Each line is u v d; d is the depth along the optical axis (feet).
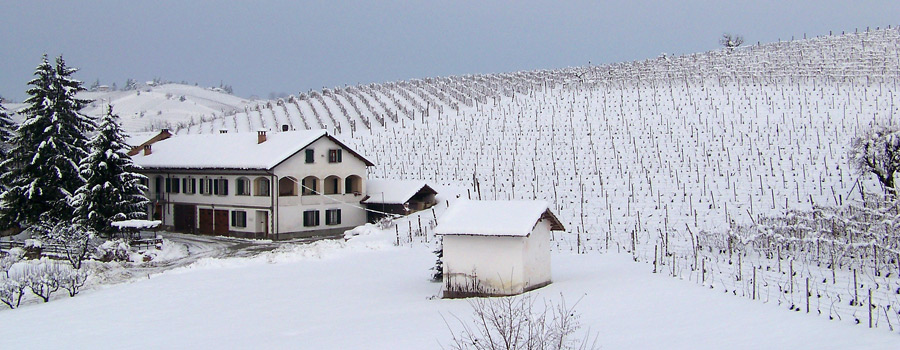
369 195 162.81
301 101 355.56
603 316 60.95
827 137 173.17
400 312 71.00
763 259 89.61
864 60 253.85
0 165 138.21
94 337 65.00
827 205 122.72
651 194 148.36
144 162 170.30
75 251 114.73
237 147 161.79
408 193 157.58
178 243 142.31
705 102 222.07
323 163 155.84
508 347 42.11
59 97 139.95
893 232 81.00
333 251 120.67
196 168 157.99
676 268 86.38
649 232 122.93
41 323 72.43
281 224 148.87
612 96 245.65
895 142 122.21
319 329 64.23
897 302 60.70
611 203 145.38
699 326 54.75
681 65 294.66
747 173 155.84
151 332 66.23
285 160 149.18
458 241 78.48
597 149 188.03
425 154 206.80
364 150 222.69
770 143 174.29
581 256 106.42
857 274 76.18
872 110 192.34
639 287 74.02
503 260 76.64
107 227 131.44
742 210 132.77
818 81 237.86
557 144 197.67
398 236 130.11
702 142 182.39
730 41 369.09
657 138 190.49
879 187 136.15
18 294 88.22
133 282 99.55
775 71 256.32
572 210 143.43
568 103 242.17
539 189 162.61
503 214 78.74
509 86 296.30
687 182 154.20
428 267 103.45
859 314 56.39
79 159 140.56
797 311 58.13
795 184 145.18
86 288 96.32
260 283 93.30
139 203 137.80
